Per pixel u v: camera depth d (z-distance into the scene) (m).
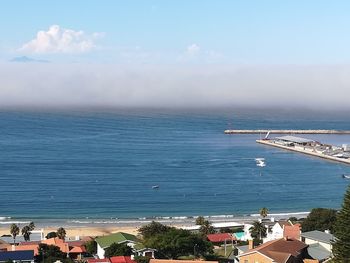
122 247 136.50
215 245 161.38
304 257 116.62
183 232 143.38
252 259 111.06
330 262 98.19
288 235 134.25
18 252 132.75
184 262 112.88
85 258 143.00
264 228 166.00
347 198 96.31
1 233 194.88
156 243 137.50
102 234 189.00
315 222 155.62
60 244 152.12
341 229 95.31
